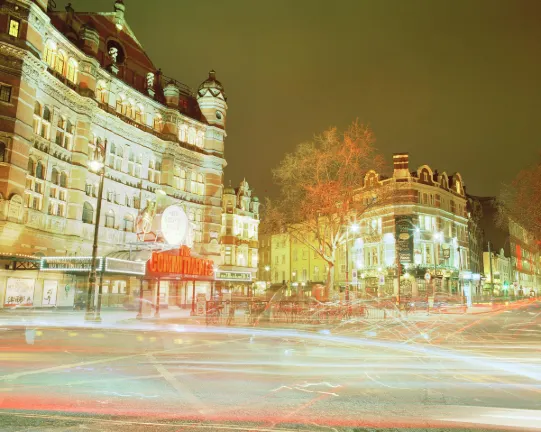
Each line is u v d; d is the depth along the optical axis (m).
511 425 6.24
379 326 25.47
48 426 5.94
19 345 14.20
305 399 7.62
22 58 26.89
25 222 27.58
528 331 22.84
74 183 32.12
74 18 35.16
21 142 26.77
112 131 36.50
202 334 19.38
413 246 55.53
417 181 58.50
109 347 14.23
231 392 8.06
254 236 63.59
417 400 7.63
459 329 24.00
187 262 32.62
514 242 98.94
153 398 7.52
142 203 39.19
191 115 46.81
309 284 73.94
